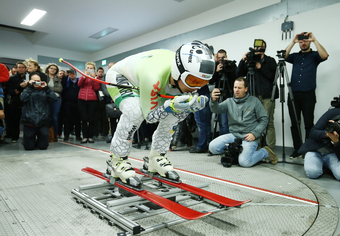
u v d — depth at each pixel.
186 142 4.97
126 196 1.83
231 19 5.22
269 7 4.55
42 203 1.76
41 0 5.50
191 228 1.39
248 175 2.62
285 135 4.37
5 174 2.57
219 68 3.84
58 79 5.40
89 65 5.16
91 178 2.44
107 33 7.62
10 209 1.64
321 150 2.59
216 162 3.34
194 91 1.46
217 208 1.61
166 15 6.14
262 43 3.58
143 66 1.52
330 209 1.65
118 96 1.69
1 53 8.45
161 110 1.39
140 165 3.04
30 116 4.11
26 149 4.27
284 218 1.52
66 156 3.69
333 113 2.51
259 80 3.74
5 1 5.53
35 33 8.52
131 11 5.95
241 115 3.31
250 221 1.48
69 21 6.68
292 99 3.36
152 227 1.34
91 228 1.37
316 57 3.51
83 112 5.29
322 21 3.89
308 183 2.30
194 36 6.08
